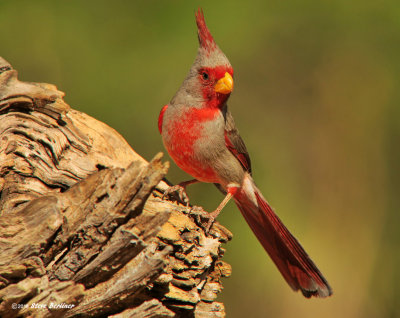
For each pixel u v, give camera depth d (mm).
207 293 5887
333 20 13648
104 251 4617
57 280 4719
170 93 12812
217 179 7516
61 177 5922
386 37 13617
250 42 13422
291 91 13414
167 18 13148
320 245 12570
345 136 13258
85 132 6863
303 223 12695
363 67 13500
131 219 4664
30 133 6051
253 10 13578
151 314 4914
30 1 13188
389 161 13258
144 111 12742
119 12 13250
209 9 13398
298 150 13211
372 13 13625
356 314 12141
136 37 13125
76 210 4828
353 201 13023
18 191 5570
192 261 5414
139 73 12922
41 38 13062
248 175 7809
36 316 4500
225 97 7129
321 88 13422
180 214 5742
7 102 6195
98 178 4914
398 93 13438
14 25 13094
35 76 12930
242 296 11734
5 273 4480
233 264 11844
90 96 12820
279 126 13289
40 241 4684
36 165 5832
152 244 5137
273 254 7777
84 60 12961
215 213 7262
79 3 13289
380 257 12766
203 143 7188
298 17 13578
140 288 4723
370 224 12914
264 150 13086
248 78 13375
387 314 12211
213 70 6996
